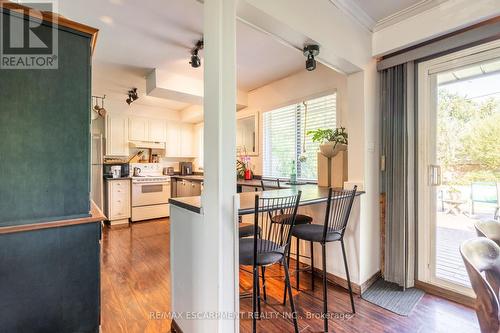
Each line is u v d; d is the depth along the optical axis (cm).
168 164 582
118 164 494
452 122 207
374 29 228
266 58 284
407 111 217
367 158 224
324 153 254
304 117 323
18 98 125
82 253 143
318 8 176
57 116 135
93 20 210
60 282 137
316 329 170
